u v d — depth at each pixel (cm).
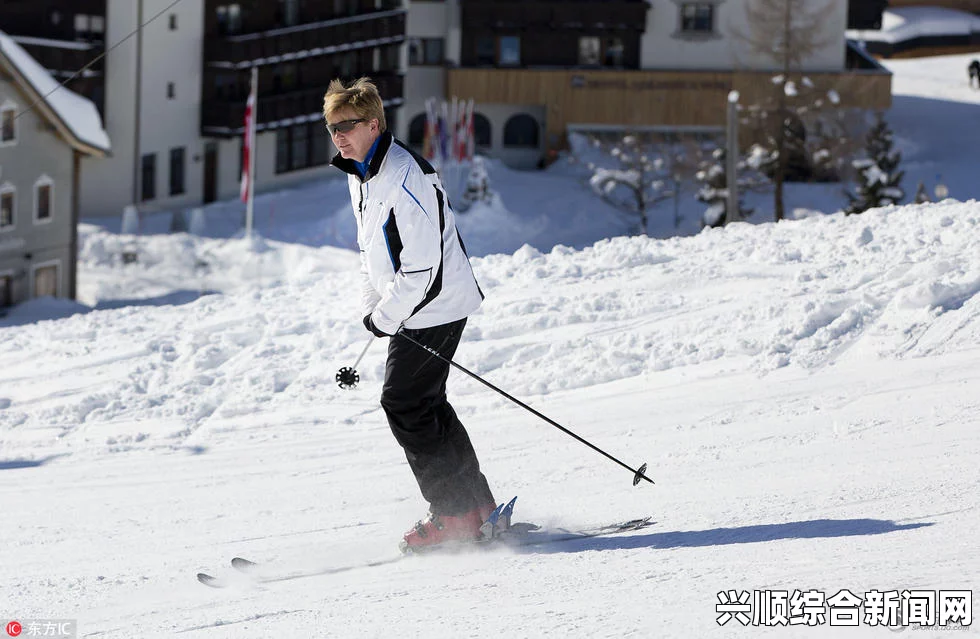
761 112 15062
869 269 3039
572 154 17275
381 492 2056
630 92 17612
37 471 2480
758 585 1199
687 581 1256
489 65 17925
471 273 1557
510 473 2080
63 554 1772
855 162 13875
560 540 1569
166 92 14738
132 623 1330
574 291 3366
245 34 15325
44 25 14012
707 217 13912
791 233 3709
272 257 12769
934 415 2081
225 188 15688
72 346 3616
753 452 2020
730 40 17775
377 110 1473
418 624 1199
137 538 1850
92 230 13688
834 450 1952
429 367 1545
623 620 1130
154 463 2478
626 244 3866
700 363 2700
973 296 2680
